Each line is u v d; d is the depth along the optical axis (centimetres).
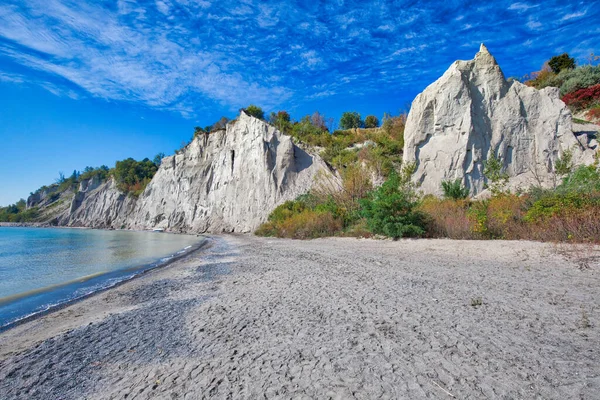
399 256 1075
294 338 451
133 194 7769
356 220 2016
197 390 339
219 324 545
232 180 4384
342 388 314
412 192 1711
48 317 729
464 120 2233
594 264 707
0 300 965
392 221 1507
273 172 3709
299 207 2834
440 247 1156
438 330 429
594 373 293
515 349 357
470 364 335
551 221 1037
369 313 523
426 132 2403
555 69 4100
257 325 520
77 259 1938
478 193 2111
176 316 625
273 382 339
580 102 3094
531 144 2178
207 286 889
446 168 2244
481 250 1013
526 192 1422
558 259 789
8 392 375
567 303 488
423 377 319
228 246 2255
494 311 482
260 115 5309
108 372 409
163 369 401
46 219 10112
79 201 9231
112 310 739
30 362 461
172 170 6247
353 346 406
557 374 299
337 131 4734
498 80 2277
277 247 1766
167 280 1075
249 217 3784
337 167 3425
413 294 610
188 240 3394
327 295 656
